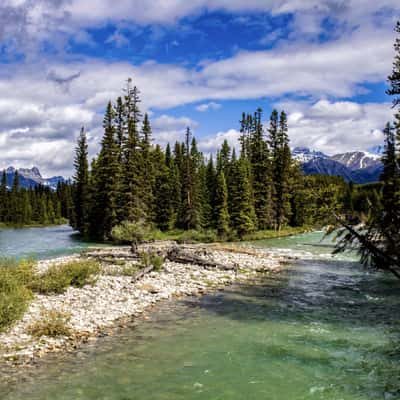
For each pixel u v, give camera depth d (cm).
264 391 947
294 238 5397
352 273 2653
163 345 1252
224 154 7962
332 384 987
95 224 5544
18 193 11069
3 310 1313
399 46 1838
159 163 6831
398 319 1544
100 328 1417
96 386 958
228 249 3825
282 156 6112
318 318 1573
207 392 938
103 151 5319
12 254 3534
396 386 972
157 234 5138
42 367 1066
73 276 2003
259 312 1666
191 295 1991
